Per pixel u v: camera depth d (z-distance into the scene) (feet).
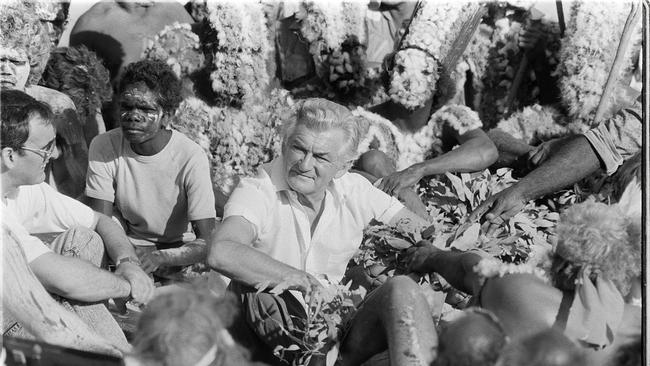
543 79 17.15
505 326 8.66
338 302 9.95
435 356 7.96
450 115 15.15
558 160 13.26
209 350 7.14
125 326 11.47
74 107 15.14
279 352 10.05
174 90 13.42
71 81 15.80
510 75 17.07
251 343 10.20
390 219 11.03
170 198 13.61
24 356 8.25
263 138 15.65
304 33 16.34
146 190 13.57
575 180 13.26
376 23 17.78
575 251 8.66
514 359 7.47
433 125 15.38
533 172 13.20
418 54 15.39
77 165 15.02
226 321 7.40
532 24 17.07
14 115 10.15
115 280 9.89
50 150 10.52
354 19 16.37
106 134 13.80
